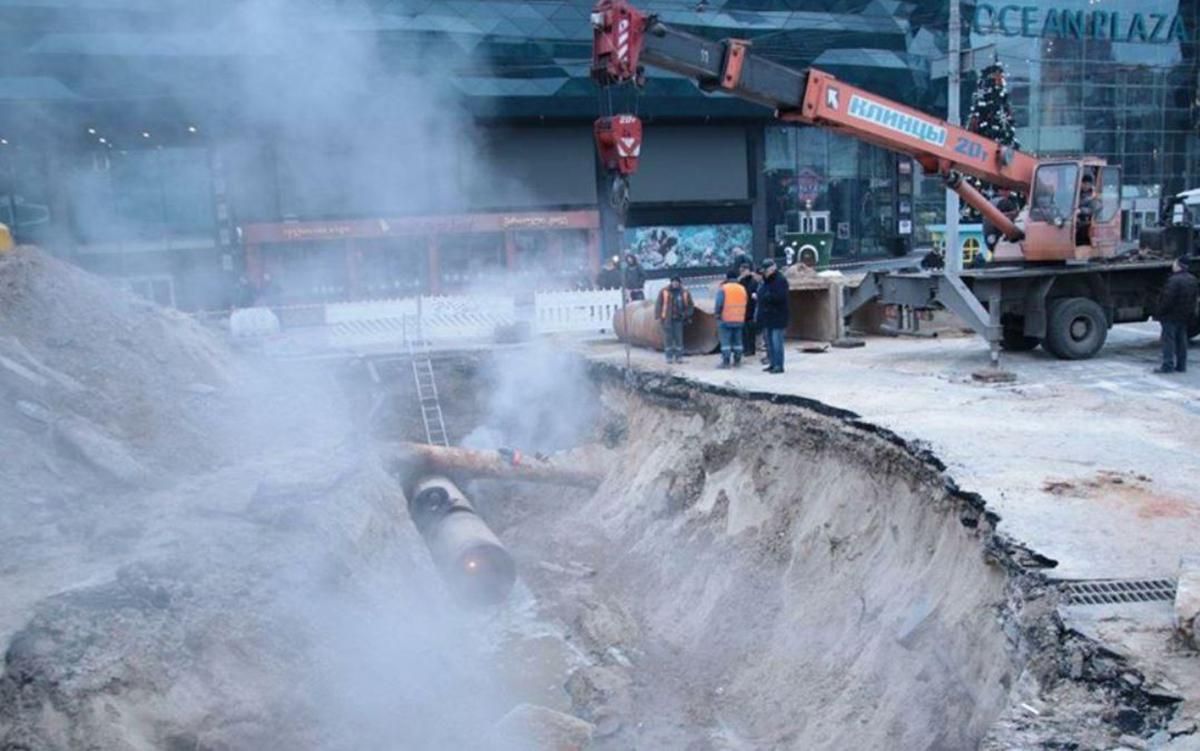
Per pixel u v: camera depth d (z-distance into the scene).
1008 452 9.98
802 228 43.16
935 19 43.47
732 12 37.97
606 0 11.72
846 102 14.06
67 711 6.16
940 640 8.13
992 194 22.39
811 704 9.27
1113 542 7.46
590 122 37.75
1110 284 15.86
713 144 41.50
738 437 13.66
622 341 21.02
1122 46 50.16
